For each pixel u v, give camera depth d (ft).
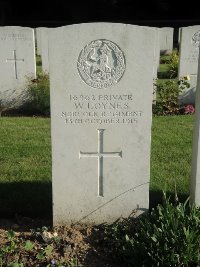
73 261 4.76
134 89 5.19
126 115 5.28
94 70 5.11
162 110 11.66
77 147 5.36
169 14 38.93
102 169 5.46
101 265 4.84
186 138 9.02
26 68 11.90
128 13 39.04
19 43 11.68
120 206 5.61
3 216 6.00
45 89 11.66
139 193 5.56
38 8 38.52
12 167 7.43
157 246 4.69
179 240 4.69
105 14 39.01
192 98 12.21
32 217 5.97
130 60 5.10
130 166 5.46
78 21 38.81
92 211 5.61
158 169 7.36
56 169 5.42
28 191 6.59
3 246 4.98
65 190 5.50
